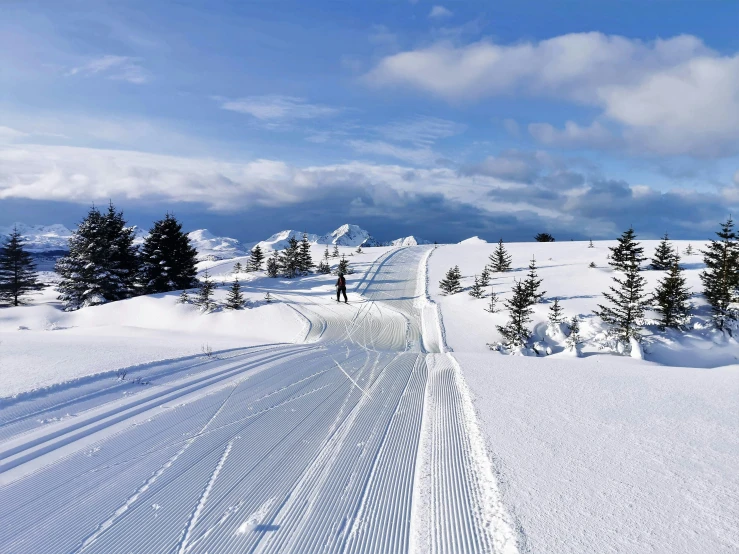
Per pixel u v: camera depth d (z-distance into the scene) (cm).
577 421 557
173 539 327
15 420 541
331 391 740
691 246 4162
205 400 667
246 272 4559
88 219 3238
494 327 2205
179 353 1034
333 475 430
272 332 2133
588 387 739
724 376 821
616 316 1991
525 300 2091
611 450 464
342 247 7344
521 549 295
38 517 354
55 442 496
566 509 346
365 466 449
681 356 1798
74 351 980
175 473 432
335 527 343
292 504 377
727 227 2141
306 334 1964
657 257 3450
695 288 2384
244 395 700
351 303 2747
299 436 531
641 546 294
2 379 688
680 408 607
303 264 4225
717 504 349
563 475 406
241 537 329
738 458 437
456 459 462
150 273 3538
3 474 421
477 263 4275
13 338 1320
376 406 654
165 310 2542
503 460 441
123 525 345
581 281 2988
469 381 792
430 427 560
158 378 776
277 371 884
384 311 2512
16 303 4084
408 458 467
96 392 663
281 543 322
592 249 4803
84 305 3164
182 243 3625
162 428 549
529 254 4700
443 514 358
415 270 4000
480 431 525
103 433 527
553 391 713
